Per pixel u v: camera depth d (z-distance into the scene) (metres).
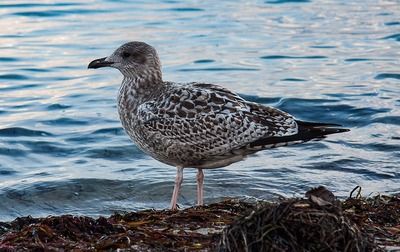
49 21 27.12
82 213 13.56
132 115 12.69
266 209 8.58
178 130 12.22
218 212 10.83
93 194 14.14
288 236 8.43
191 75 21.33
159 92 12.59
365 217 10.36
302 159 15.59
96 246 9.24
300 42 24.89
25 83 20.83
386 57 23.14
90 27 26.53
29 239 9.56
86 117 18.23
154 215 10.62
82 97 19.67
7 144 16.75
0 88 20.39
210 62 22.55
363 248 8.58
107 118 18.19
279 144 12.16
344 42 24.88
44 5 29.02
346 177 14.73
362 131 17.33
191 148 12.28
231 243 8.54
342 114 18.41
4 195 14.08
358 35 25.72
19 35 25.30
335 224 8.49
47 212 13.62
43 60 22.75
